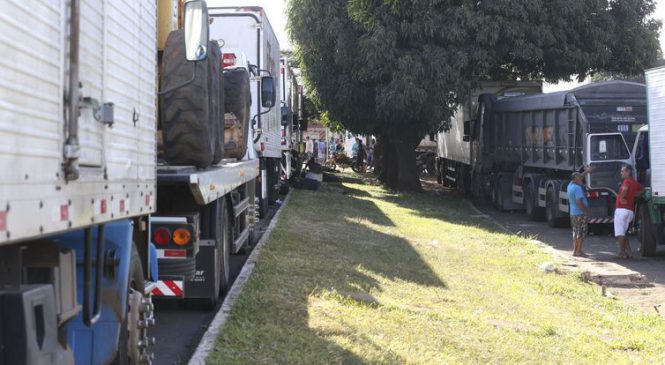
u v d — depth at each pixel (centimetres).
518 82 3109
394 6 2833
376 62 2875
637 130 2041
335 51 3153
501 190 2723
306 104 4650
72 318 462
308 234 1667
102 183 479
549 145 2350
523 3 2827
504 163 2783
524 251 1741
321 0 3155
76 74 414
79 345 519
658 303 1265
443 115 2883
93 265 504
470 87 2917
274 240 1511
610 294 1329
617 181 1994
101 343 538
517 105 2602
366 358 754
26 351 369
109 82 495
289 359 722
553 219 2275
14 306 369
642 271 1562
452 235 1970
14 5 346
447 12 2827
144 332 633
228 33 1884
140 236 657
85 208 446
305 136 5759
